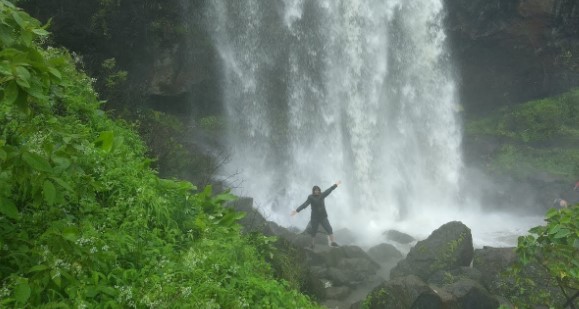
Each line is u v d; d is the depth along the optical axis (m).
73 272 2.76
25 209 3.10
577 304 6.94
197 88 17.25
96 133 6.33
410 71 20.58
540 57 20.77
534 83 21.16
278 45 18.80
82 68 11.29
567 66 20.97
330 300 8.42
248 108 18.22
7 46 2.22
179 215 4.71
